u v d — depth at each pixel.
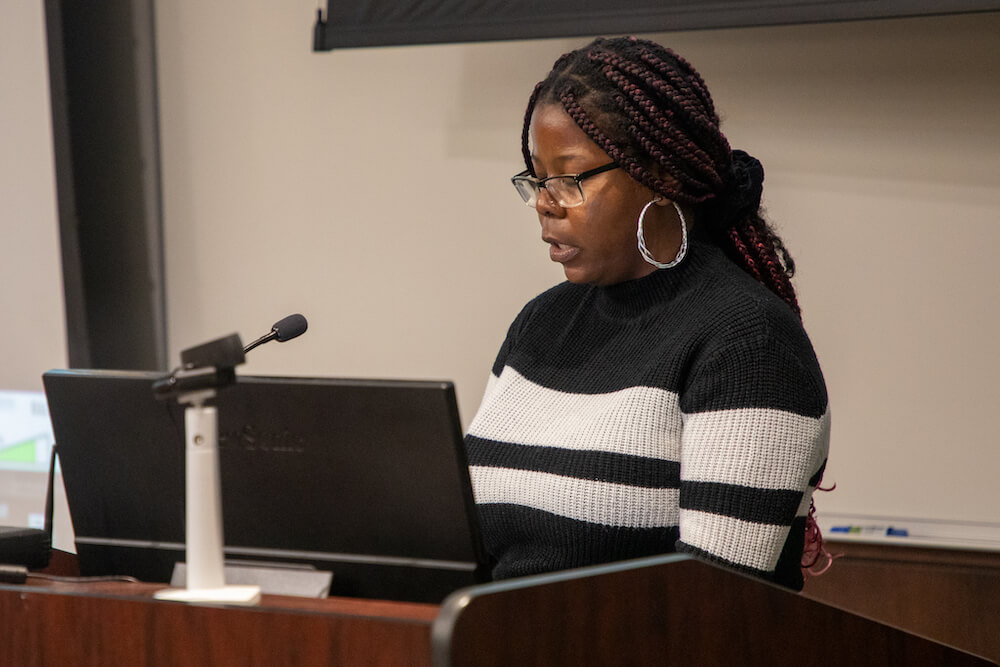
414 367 5.39
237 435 1.90
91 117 5.45
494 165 5.20
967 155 4.50
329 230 5.48
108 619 1.62
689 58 4.82
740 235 2.71
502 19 4.72
